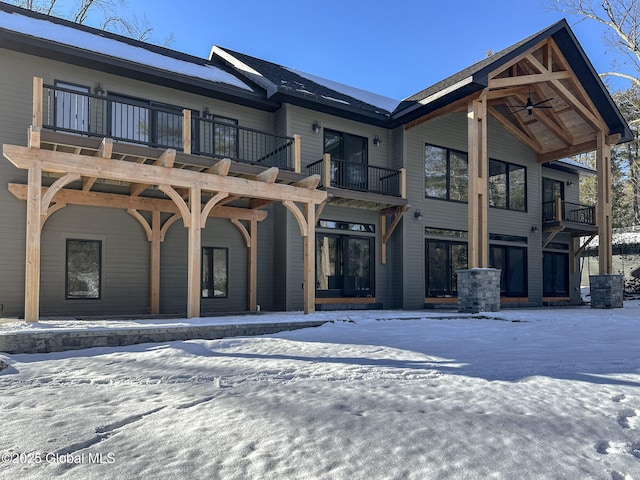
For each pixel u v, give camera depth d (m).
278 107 12.35
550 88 14.15
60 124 9.70
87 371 4.69
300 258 12.20
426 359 5.20
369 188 13.59
